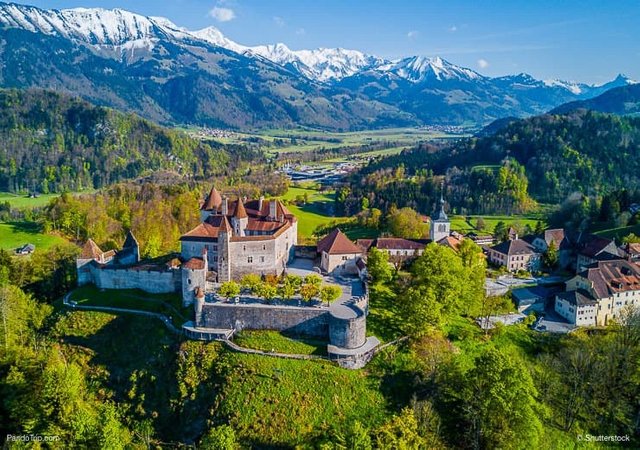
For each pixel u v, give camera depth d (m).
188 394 95.06
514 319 129.25
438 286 115.00
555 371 106.62
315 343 102.25
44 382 87.25
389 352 102.25
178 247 184.25
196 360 99.50
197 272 112.88
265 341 102.12
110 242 186.50
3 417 89.62
